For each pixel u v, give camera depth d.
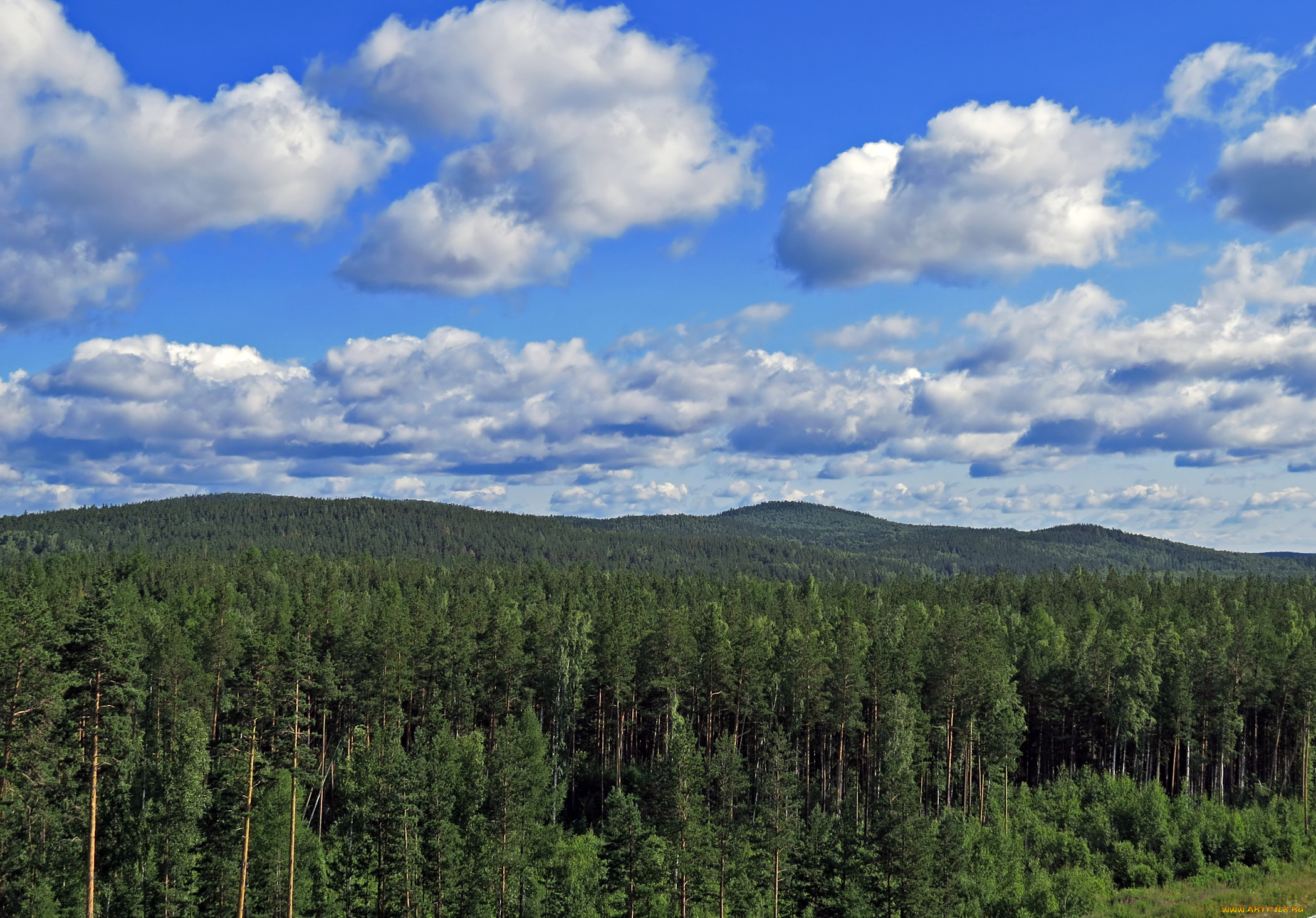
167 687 78.50
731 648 91.19
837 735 95.81
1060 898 58.72
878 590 175.38
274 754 51.94
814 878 56.59
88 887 45.72
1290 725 91.88
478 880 57.72
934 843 54.66
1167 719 89.19
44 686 46.53
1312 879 61.88
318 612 101.50
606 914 58.66
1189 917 52.22
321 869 60.41
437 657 94.19
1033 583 183.25
